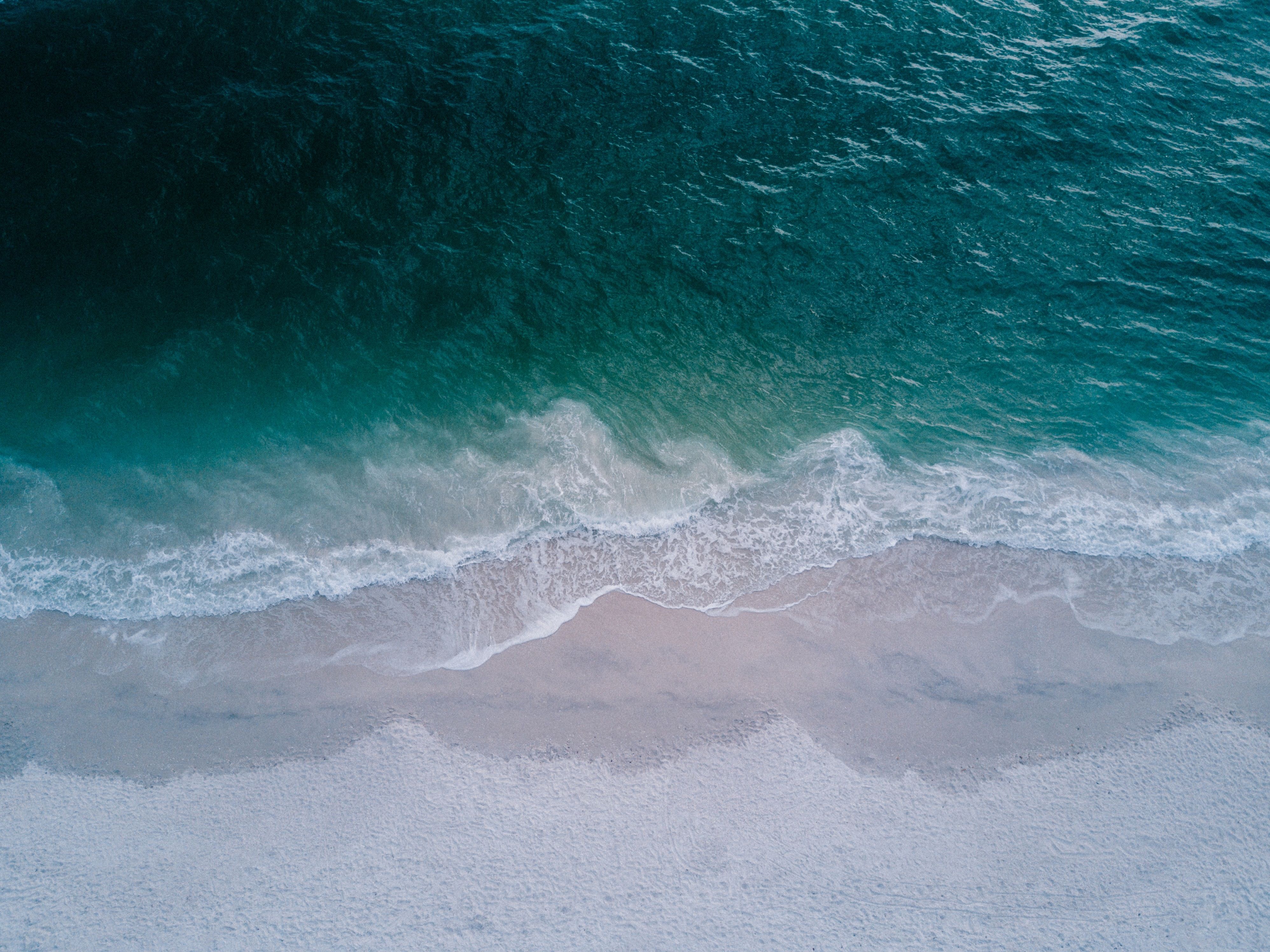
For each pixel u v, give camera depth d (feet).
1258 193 95.40
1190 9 115.44
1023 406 80.79
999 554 71.15
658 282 88.02
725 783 57.62
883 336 85.15
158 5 108.68
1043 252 90.68
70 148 93.30
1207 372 82.69
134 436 75.41
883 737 60.34
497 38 107.96
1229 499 74.59
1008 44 111.34
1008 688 63.16
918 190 95.61
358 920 51.08
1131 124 102.37
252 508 71.46
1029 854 54.70
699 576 69.05
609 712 60.85
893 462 77.00
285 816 55.06
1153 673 63.98
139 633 63.82
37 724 58.59
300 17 108.68
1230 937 51.08
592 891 52.65
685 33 110.42
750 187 95.35
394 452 75.66
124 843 53.36
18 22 105.50
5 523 69.10
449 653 63.77
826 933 51.37
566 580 68.39
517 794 56.75
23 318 81.76
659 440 77.66
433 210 91.40
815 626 66.28
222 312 83.05
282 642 63.87
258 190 91.30
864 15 113.70
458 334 83.41
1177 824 55.98
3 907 50.21
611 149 97.91
